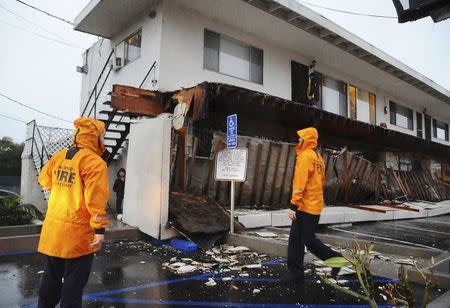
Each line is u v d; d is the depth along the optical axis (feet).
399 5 9.03
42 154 40.11
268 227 26.71
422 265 16.33
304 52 47.67
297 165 14.92
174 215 22.67
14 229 22.04
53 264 9.62
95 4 35.96
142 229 24.21
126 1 34.99
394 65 52.90
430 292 13.16
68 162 9.57
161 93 31.17
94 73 50.16
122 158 38.27
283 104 32.55
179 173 28.19
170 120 23.68
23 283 14.88
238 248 21.26
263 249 20.66
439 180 63.52
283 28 40.50
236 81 39.63
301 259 15.12
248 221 25.89
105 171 9.48
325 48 46.32
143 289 14.26
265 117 38.70
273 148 33.91
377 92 63.10
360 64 51.85
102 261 18.69
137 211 25.22
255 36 42.34
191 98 27.53
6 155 103.24
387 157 53.67
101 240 9.14
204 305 12.55
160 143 23.17
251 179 32.83
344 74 55.47
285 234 24.70
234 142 22.59
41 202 41.04
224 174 23.43
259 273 16.47
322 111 36.40
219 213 24.98
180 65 34.83
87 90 52.37
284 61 45.78
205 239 21.95
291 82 46.50
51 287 9.69
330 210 33.01
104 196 9.30
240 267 17.38
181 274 16.35
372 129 44.16
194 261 18.62
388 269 16.26
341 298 13.08
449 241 23.70
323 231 28.09
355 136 49.37
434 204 48.93
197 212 23.98
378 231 28.50
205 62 37.37
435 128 84.07
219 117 36.01
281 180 34.94
